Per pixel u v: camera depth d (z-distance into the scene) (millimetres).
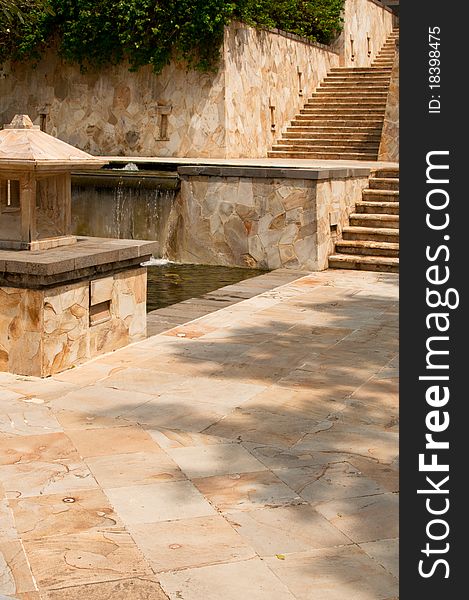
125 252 6461
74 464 4234
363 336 7211
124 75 15820
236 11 15211
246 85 15617
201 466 4234
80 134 16406
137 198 11914
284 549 3379
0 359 5914
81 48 15898
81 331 6172
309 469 4219
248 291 9367
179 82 15242
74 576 3129
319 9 19328
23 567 3186
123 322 6695
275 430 4805
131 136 15859
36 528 3514
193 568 3209
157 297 9086
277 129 17047
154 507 3744
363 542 3453
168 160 13930
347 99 18188
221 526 3566
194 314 8070
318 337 7168
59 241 6383
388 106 15414
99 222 12234
